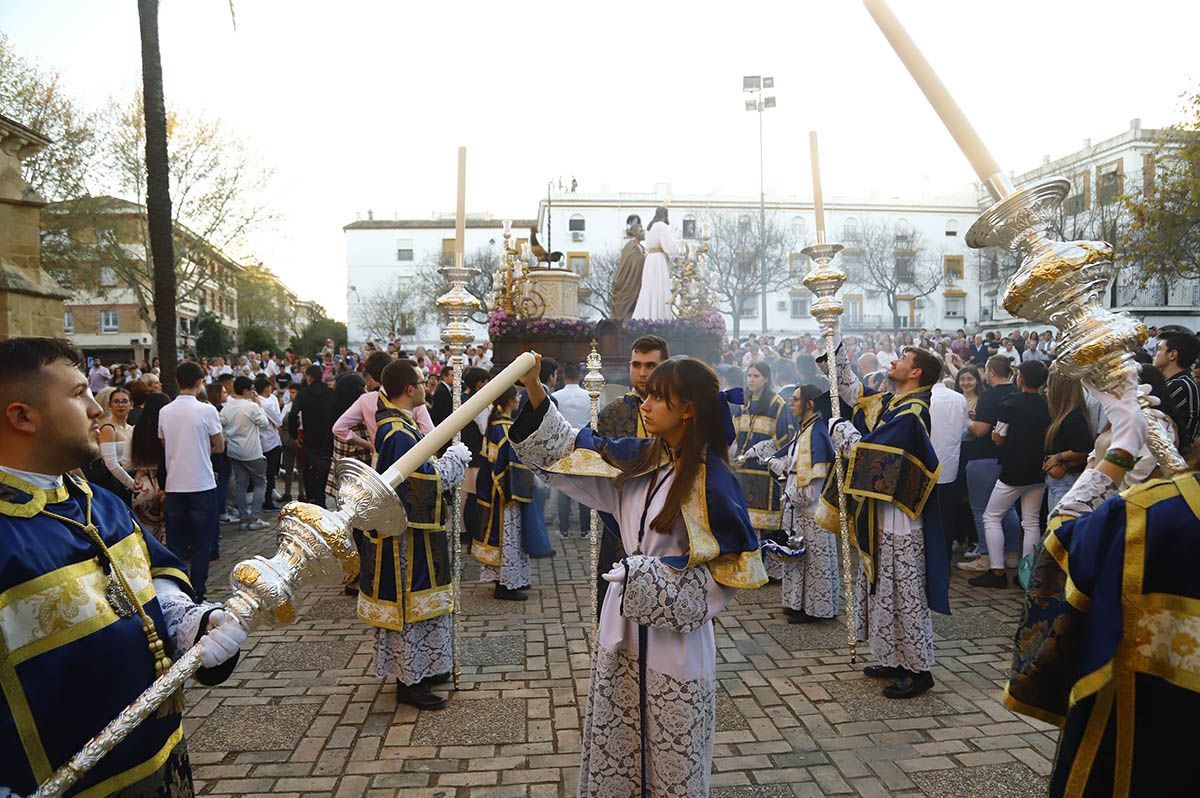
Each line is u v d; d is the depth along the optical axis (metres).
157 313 9.39
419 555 3.96
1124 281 30.91
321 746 3.59
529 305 12.73
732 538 2.22
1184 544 1.41
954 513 6.76
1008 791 3.16
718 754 3.50
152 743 1.66
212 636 1.50
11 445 1.58
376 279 64.31
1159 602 1.43
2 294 12.23
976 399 7.43
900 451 4.12
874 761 3.41
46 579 1.51
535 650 4.87
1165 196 19.67
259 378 9.65
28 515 1.54
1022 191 1.58
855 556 5.77
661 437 2.36
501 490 5.93
